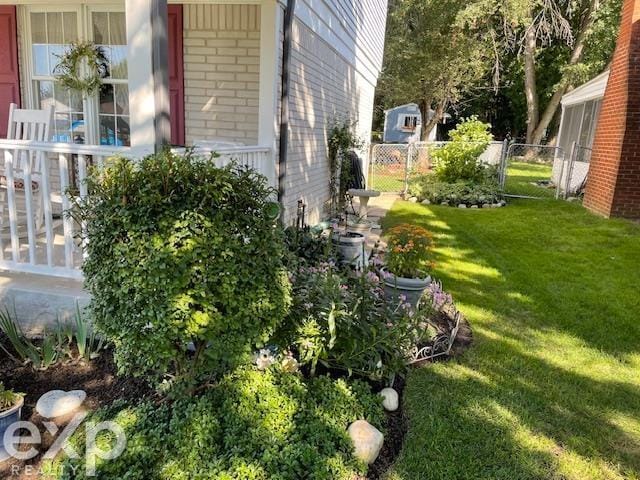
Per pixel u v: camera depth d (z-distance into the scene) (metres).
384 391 2.68
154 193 1.96
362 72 10.54
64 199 3.03
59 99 5.61
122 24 5.32
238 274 2.07
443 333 3.51
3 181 3.90
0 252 3.29
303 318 2.66
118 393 2.53
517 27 17.77
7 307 3.13
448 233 7.21
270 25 4.32
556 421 2.56
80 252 3.60
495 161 13.27
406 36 19.20
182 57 5.25
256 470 1.96
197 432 2.11
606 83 9.16
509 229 7.50
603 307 4.22
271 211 2.25
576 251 6.18
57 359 2.80
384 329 2.80
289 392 2.45
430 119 21.05
